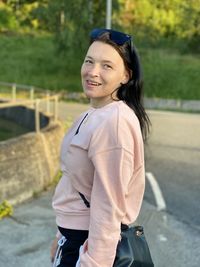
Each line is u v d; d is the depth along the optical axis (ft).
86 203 6.83
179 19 126.52
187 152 35.45
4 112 59.77
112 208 6.30
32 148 22.13
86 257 6.35
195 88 93.91
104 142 6.46
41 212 19.61
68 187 6.95
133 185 6.81
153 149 36.29
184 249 16.65
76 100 83.30
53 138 25.38
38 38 128.16
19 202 20.49
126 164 6.37
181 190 24.32
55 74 101.96
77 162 6.70
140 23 119.44
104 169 6.39
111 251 6.31
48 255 15.66
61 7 95.45
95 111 6.88
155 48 117.70
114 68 6.88
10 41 125.39
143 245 6.92
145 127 7.20
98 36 6.97
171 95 90.58
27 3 134.21
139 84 7.11
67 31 96.32
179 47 120.06
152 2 126.11
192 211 20.88
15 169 20.48
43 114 37.63
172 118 60.75
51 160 24.06
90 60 6.96
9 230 17.62
